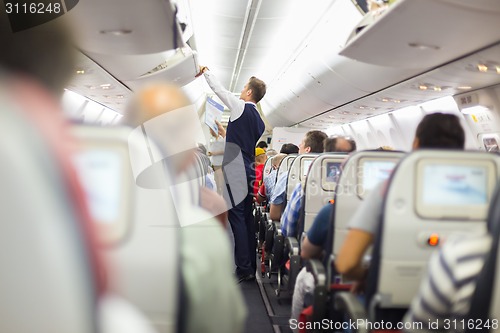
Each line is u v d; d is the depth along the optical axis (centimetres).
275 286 487
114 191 99
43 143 45
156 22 298
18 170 42
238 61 1148
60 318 44
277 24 779
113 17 285
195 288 117
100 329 49
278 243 430
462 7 282
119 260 102
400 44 375
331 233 244
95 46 372
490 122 657
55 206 44
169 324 113
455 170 174
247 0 655
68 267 44
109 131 99
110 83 607
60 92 65
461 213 174
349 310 189
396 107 858
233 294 132
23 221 43
